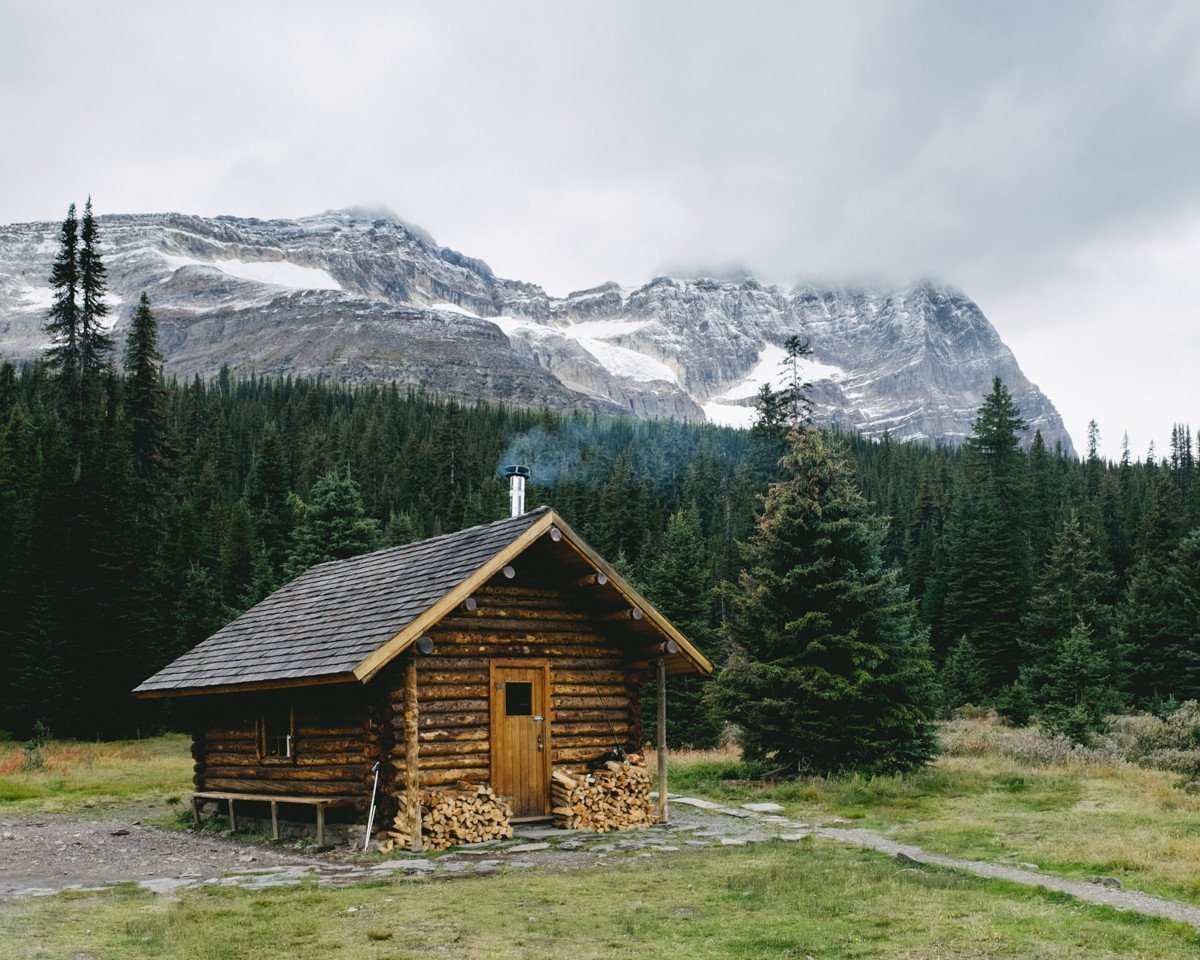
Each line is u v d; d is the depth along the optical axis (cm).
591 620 1938
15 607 5006
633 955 953
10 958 929
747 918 1096
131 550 5094
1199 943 991
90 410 6234
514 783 1786
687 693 4075
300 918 1105
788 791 2262
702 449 13188
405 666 1627
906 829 1803
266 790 1872
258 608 2291
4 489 5891
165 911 1146
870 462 15362
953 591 6562
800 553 2614
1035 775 2372
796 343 6500
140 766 3322
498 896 1212
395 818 1614
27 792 2525
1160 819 1803
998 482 7819
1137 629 5103
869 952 954
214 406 14075
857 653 2497
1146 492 9656
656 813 1905
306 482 10300
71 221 6344
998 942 983
